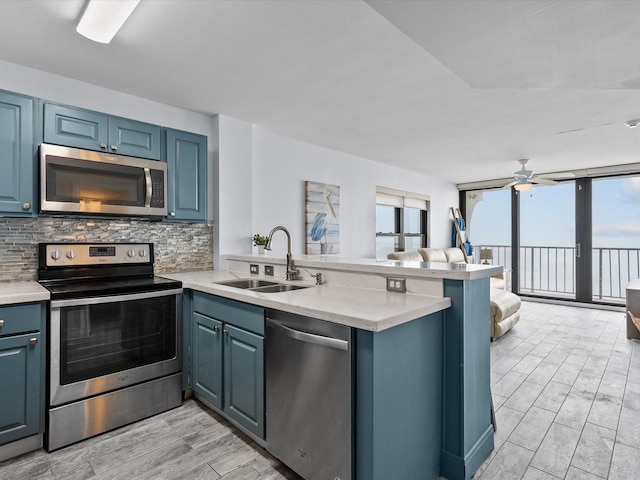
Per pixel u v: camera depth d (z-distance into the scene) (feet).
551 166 18.13
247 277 9.12
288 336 5.48
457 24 4.73
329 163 14.73
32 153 7.14
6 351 5.97
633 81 6.77
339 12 5.79
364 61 7.45
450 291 5.71
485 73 6.34
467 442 5.61
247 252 11.23
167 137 9.15
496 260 24.53
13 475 5.63
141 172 8.43
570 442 6.59
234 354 6.73
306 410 5.24
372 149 14.82
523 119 10.95
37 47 6.82
